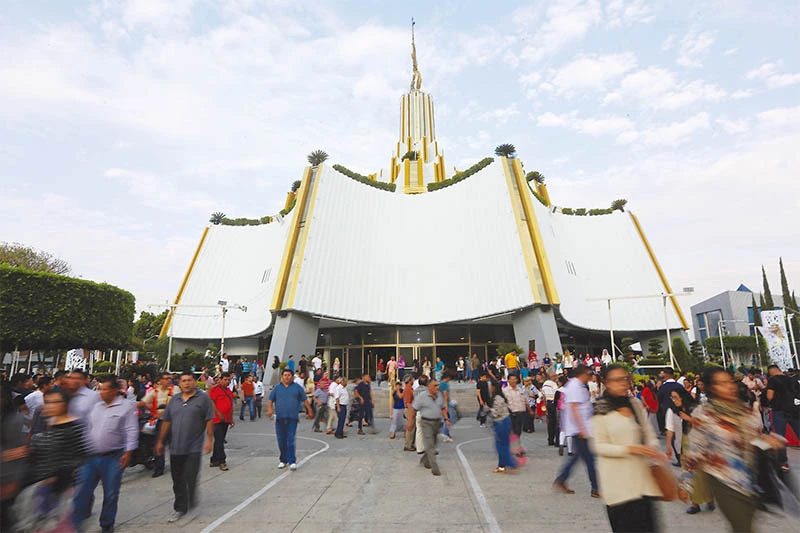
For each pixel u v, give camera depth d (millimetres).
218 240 45281
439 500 7273
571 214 45781
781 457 7867
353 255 37469
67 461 5352
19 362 42500
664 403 9742
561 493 7645
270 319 35375
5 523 4488
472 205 38719
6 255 46000
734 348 56312
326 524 6133
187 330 40375
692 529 5938
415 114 60125
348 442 14203
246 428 18000
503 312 32781
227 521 6297
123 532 5926
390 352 36219
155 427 9719
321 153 44375
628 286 40188
